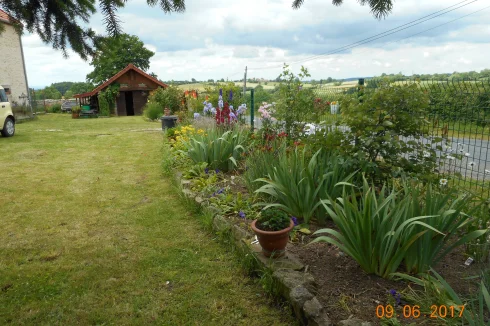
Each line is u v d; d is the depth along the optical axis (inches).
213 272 117.6
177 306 100.1
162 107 836.0
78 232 153.3
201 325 92.2
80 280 114.7
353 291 93.8
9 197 202.2
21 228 157.9
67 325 93.5
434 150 142.3
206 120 363.9
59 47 127.3
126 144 401.7
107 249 136.3
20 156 327.6
